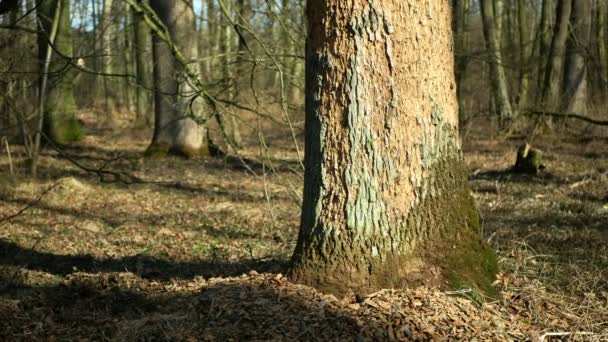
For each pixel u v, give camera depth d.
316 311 4.38
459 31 16.81
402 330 4.21
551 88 18.67
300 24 8.55
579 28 19.52
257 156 16.52
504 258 6.00
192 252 7.68
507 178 13.25
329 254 4.64
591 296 5.22
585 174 13.09
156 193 12.09
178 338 4.25
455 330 4.29
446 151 4.83
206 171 14.69
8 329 4.87
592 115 18.62
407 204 4.67
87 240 8.42
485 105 22.14
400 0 4.50
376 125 4.55
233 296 4.64
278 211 10.41
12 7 6.42
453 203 4.87
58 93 17.20
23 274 6.51
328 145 4.62
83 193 11.75
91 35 14.28
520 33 24.47
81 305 5.42
